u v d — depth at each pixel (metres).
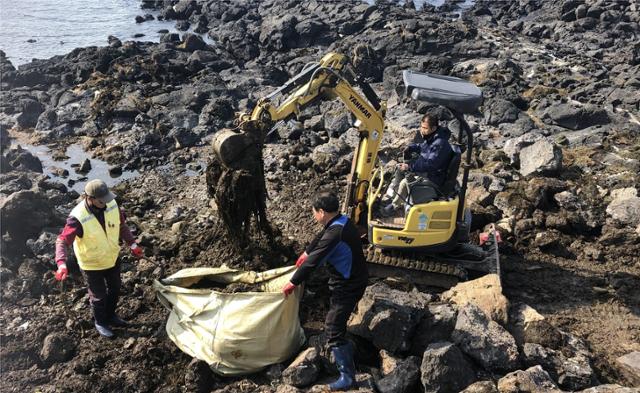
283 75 20.91
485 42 23.70
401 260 7.49
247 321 5.70
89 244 5.92
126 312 6.80
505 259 8.50
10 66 19.50
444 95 6.79
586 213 9.49
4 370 5.94
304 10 29.95
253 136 7.12
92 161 12.76
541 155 11.15
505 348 5.66
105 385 5.70
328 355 5.63
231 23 29.28
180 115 15.01
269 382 5.72
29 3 35.12
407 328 5.77
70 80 18.48
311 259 5.20
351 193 7.97
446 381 5.30
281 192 10.59
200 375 5.67
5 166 11.65
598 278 8.05
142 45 24.30
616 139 13.72
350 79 7.80
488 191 10.15
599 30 28.83
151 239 8.63
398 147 11.90
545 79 19.33
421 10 35.50
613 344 6.70
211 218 9.44
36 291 7.21
